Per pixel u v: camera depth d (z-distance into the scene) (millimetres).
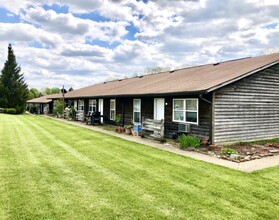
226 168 7832
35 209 4871
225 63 17047
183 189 5973
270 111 13617
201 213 4809
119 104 19922
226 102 11727
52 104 40500
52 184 6195
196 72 16719
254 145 11820
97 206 5031
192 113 12625
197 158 9148
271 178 6891
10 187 5961
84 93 26422
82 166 7832
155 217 4641
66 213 4730
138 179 6656
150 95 13352
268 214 4805
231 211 4902
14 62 47406
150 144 11930
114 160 8672
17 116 33062
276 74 13883
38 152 9805
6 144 11398
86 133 15578
